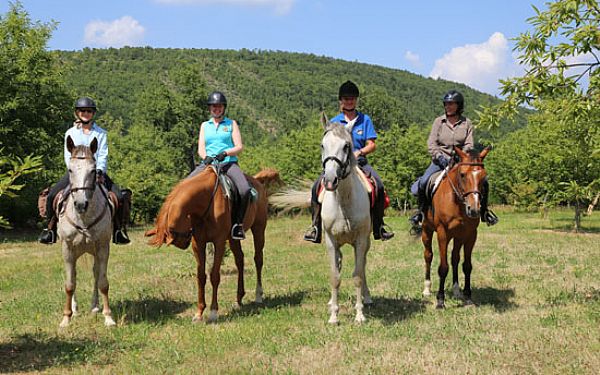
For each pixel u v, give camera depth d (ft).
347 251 50.16
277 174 31.22
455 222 24.75
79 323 23.94
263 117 489.26
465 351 18.95
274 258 46.29
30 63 78.74
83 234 22.89
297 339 20.86
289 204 26.99
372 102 261.03
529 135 80.23
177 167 187.83
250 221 26.94
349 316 24.58
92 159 22.27
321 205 23.48
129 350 20.08
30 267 43.93
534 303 26.71
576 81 22.27
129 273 38.73
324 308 26.30
